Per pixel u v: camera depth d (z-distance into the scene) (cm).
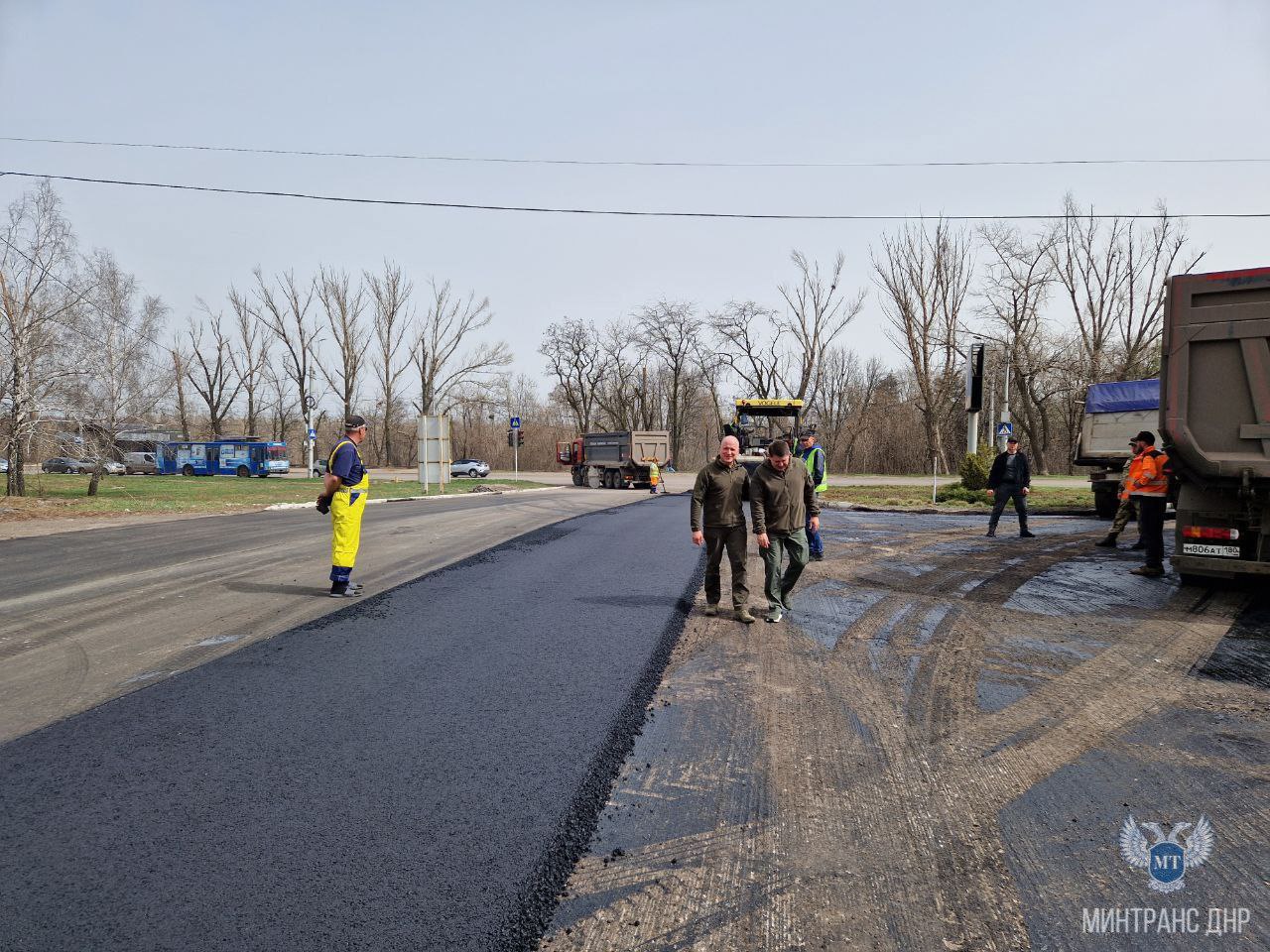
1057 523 1652
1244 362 745
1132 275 4512
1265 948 247
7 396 2050
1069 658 580
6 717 453
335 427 7412
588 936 253
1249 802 350
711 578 730
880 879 289
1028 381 5119
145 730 432
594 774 376
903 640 636
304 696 489
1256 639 636
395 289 6047
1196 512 803
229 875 287
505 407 7006
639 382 6681
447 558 1077
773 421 2462
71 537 1346
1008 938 254
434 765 386
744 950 247
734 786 365
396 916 262
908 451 5422
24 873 288
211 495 2594
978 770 386
